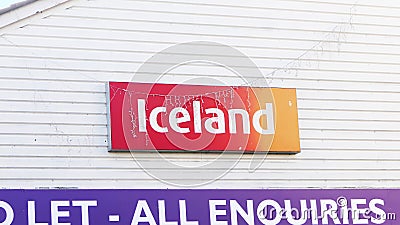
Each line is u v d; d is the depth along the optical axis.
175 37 15.88
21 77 14.96
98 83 15.33
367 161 16.58
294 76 16.42
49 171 14.84
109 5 15.63
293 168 16.11
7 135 14.74
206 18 16.12
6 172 14.63
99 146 15.16
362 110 16.72
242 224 15.53
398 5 17.28
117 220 14.94
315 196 16.05
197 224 15.30
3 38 14.97
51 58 15.16
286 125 16.11
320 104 16.48
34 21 15.17
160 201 15.21
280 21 16.55
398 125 16.91
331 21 16.84
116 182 15.12
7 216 14.45
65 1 15.39
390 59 17.08
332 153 16.41
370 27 17.08
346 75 16.75
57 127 15.02
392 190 16.52
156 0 15.90
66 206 14.74
